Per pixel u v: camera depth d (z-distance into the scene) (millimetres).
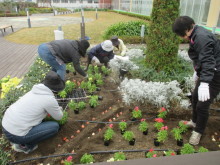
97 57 5625
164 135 2889
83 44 3998
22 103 2729
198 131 2883
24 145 2867
